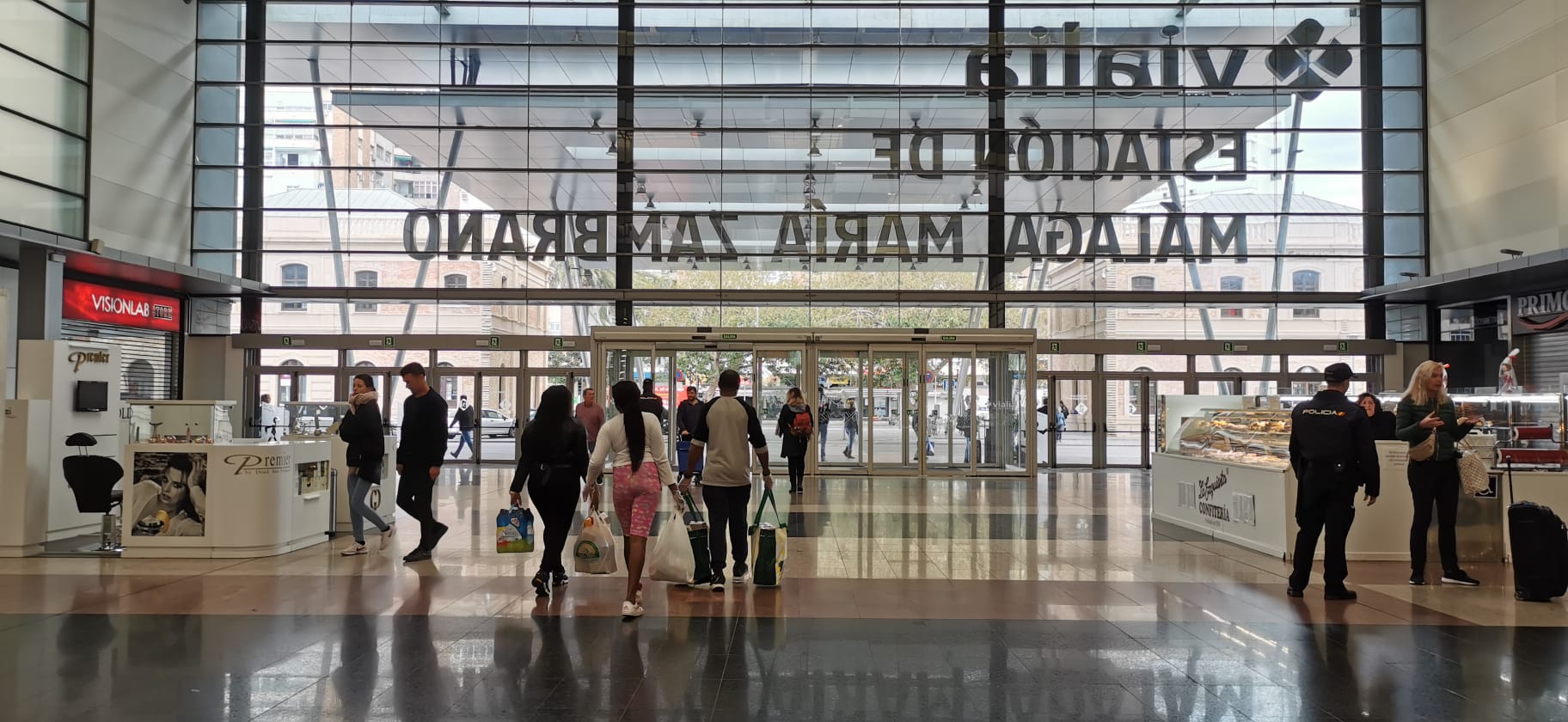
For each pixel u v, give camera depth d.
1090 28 25.83
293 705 4.83
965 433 21.34
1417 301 24.95
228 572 8.66
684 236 25.80
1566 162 20.17
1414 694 5.14
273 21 25.62
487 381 25.28
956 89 25.78
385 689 5.11
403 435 9.44
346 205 25.53
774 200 25.83
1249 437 10.86
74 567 8.92
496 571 8.80
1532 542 7.59
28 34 19.09
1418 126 25.12
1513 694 5.16
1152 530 11.95
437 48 25.80
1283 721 4.72
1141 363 25.25
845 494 16.81
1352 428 7.59
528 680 5.30
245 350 25.30
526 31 25.94
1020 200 25.75
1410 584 8.37
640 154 25.89
